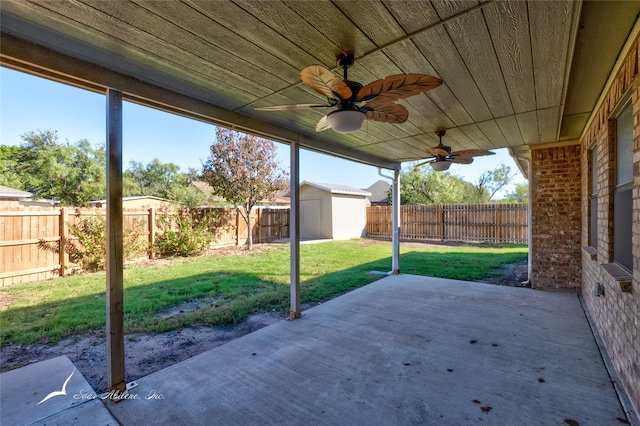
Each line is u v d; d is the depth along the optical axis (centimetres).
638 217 200
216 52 211
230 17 171
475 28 182
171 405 220
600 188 323
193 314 416
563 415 200
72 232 677
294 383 245
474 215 1178
